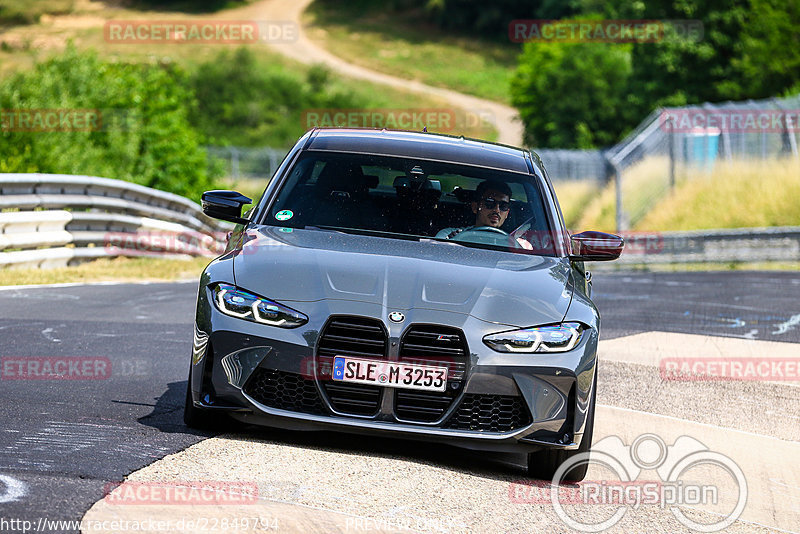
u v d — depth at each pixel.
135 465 10.82
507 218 14.62
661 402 18.47
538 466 12.73
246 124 176.75
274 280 12.27
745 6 110.19
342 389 11.82
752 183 75.25
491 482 11.93
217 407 12.05
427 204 14.59
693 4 112.19
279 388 11.95
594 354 12.51
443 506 10.61
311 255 12.86
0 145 56.19
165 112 78.38
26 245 32.91
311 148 15.48
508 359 11.89
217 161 87.69
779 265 60.09
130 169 71.81
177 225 44.12
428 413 11.88
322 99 192.50
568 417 12.19
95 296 27.97
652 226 76.12
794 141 77.31
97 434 12.15
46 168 56.56
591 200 87.19
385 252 13.19
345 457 11.88
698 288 42.12
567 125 128.62
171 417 13.51
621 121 124.50
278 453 11.71
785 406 19.09
